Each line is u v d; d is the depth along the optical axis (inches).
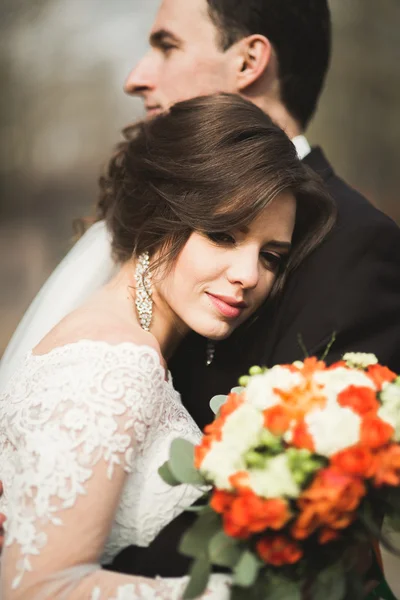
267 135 109.5
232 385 123.8
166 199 107.6
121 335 99.2
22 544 88.0
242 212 104.7
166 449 99.0
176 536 98.3
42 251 715.4
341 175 800.3
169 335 114.3
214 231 105.3
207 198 105.5
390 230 122.0
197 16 137.9
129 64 1020.5
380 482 80.7
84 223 150.1
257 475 80.2
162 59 144.8
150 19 971.3
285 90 139.3
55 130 1026.7
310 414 82.7
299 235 120.3
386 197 789.9
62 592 86.7
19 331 139.5
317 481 79.7
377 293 118.5
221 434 85.0
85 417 91.2
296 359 116.4
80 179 1037.8
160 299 111.7
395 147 796.6
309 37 137.7
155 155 111.3
